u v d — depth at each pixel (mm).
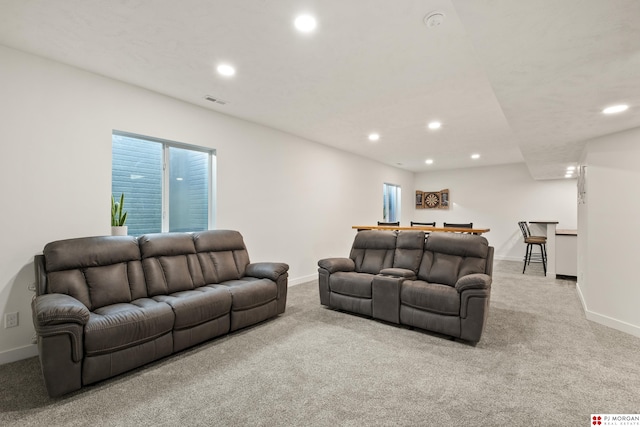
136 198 3398
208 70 2822
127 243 2844
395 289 3207
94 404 1886
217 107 3777
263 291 3219
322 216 5711
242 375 2230
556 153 4496
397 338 2922
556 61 1909
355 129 4719
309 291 4656
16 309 2480
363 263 3977
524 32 1608
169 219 3650
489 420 1740
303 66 2719
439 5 1887
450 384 2113
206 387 2074
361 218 6863
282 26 2135
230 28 2170
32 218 2562
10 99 2459
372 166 7277
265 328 3164
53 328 1881
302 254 5250
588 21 1501
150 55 2564
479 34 1634
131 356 2211
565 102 2561
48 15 2043
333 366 2367
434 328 2951
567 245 5621
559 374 2248
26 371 2285
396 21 2055
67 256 2457
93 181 2891
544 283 5230
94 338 2035
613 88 2279
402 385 2102
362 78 2947
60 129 2703
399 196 8648
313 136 5160
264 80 3016
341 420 1744
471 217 8469
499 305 3977
